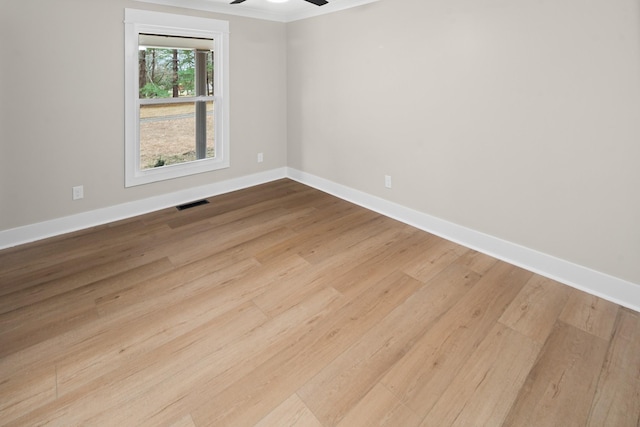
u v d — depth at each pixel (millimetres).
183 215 3633
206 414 1463
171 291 2326
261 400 1532
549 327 2006
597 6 2066
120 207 3512
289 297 2279
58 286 2357
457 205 3045
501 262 2748
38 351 1785
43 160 2984
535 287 2412
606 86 2107
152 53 3535
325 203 4016
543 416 1466
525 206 2607
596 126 2186
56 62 2902
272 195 4262
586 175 2277
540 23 2303
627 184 2125
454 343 1880
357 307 2182
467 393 1572
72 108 3053
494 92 2615
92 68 3090
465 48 2721
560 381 1638
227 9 3814
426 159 3201
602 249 2283
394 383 1626
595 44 2107
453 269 2637
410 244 3047
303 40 4176
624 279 2217
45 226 3088
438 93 2975
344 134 3963
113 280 2441
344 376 1664
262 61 4289
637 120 2031
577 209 2354
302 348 1841
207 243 3021
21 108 2809
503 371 1695
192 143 4035
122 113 3336
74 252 2830
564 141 2334
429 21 2916
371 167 3742
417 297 2287
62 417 1436
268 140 4617
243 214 3676
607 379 1648
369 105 3604
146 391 1567
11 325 1970
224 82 4020
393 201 3590
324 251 2906
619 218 2186
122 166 3441
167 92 3719
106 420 1428
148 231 3242
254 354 1797
